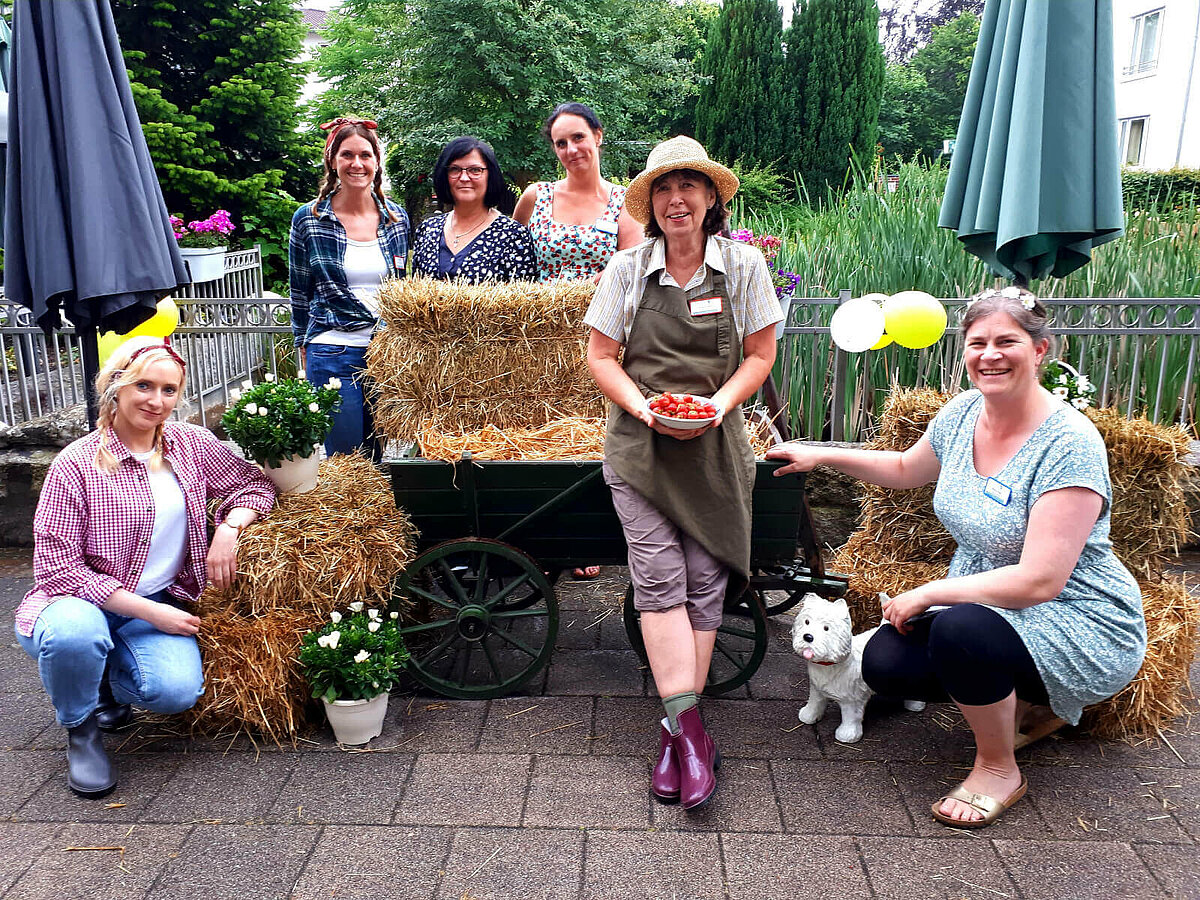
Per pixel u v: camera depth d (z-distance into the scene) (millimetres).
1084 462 2217
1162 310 4535
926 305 3146
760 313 2592
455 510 2938
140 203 3281
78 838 2307
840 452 2773
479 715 2939
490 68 13469
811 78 14906
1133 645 2373
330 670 2688
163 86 9914
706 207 2537
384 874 2168
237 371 6273
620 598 3941
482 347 3240
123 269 3262
